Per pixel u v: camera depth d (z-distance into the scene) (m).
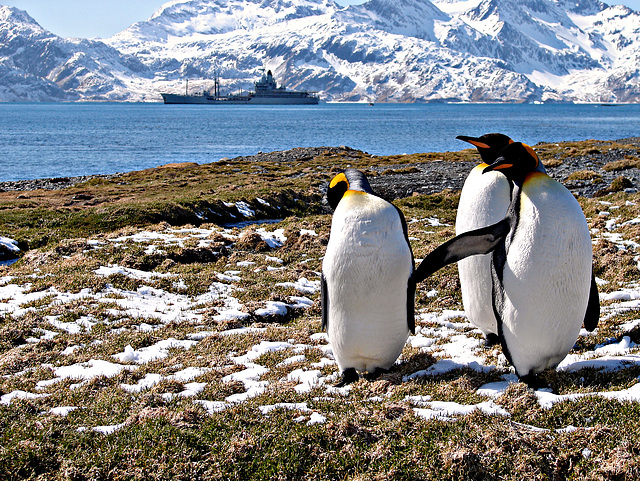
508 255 7.29
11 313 12.30
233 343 10.95
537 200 7.07
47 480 5.75
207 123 168.88
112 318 12.41
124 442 6.34
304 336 11.26
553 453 5.64
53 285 14.32
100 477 5.79
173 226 23.55
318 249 18.86
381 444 6.03
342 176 9.03
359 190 8.51
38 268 16.17
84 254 17.47
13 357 10.02
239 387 8.57
